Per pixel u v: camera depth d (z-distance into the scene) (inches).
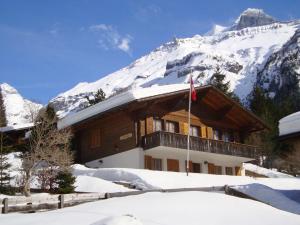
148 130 1190.9
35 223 472.4
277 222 510.0
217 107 1369.3
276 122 1859.0
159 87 1219.9
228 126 1403.8
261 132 1736.0
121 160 1198.9
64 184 824.3
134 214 511.5
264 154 1731.1
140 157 1159.0
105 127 1264.8
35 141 932.0
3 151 940.6
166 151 1200.8
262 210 575.5
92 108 1251.8
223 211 547.5
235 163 1398.9
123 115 1216.8
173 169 1228.5
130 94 1147.3
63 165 863.1
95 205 589.9
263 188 732.7
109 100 1212.5
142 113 1188.5
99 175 976.9
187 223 475.2
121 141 1208.8
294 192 795.4
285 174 1588.3
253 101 2124.8
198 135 1317.7
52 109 1266.0
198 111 1332.4
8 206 579.8
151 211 528.7
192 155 1270.9
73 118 1293.1
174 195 649.0
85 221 475.5
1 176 863.1
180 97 1231.5
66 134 981.8
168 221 479.2
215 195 656.4
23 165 883.4
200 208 554.9
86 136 1320.1
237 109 1362.0
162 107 1238.3
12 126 1336.1
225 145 1298.0
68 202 627.2
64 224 462.9
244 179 1041.5
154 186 864.9
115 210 537.6
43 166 887.7
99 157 1262.3
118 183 906.1
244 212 552.4
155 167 1200.8
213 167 1326.3
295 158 1480.1
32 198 600.7
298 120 700.7
